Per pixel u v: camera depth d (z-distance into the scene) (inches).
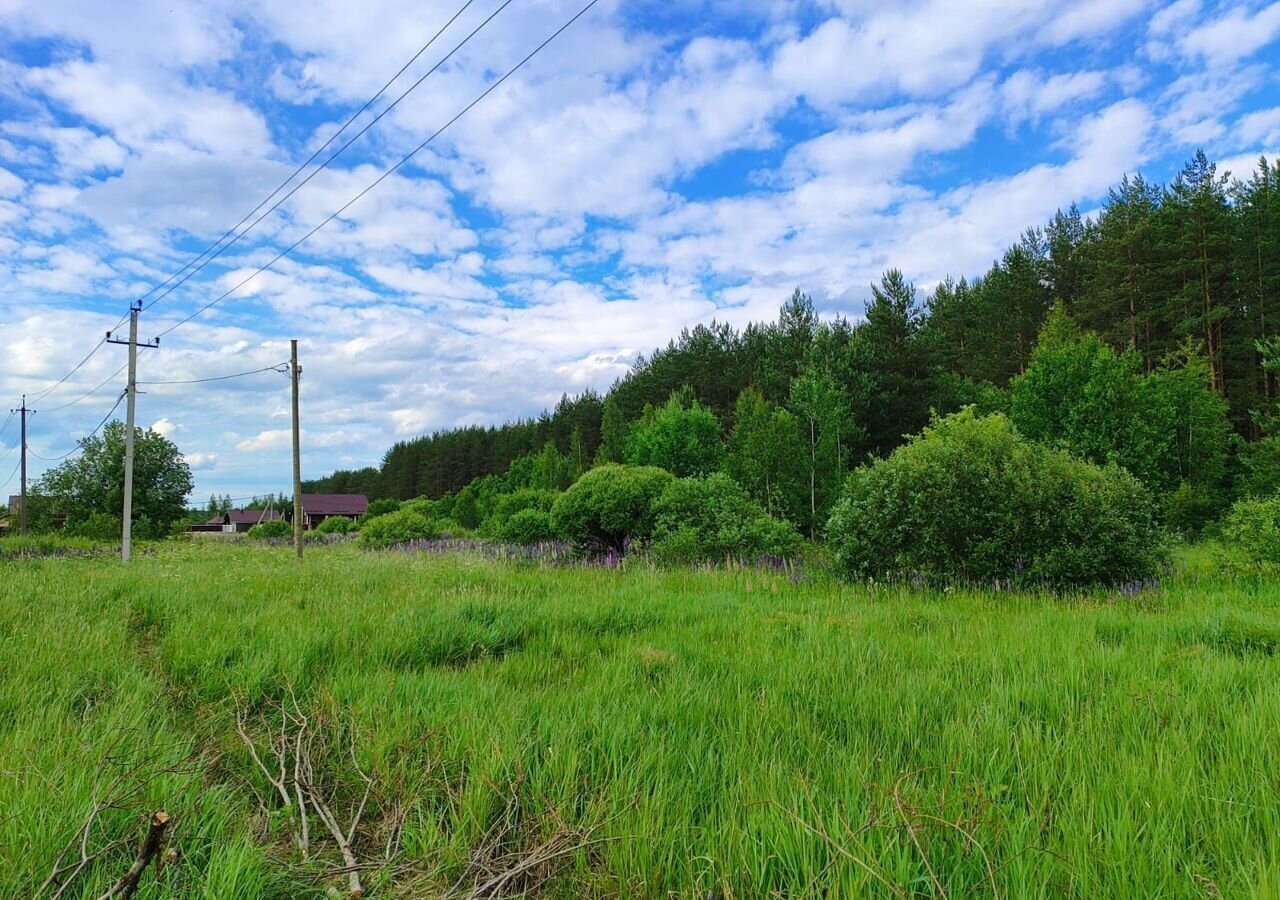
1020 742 145.1
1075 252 1550.2
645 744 154.3
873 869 97.3
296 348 916.6
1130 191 1446.9
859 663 213.8
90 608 339.9
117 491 1574.8
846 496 479.5
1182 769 130.7
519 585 422.9
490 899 108.3
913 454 449.1
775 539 559.8
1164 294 1158.3
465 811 128.5
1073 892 98.2
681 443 1274.6
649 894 107.0
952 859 105.3
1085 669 203.0
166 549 1131.9
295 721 181.3
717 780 137.0
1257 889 93.2
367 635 267.9
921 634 269.9
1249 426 1063.0
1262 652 222.4
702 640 263.1
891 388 1314.0
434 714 175.0
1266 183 1123.9
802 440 990.4
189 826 120.0
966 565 414.0
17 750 141.6
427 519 1116.5
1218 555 440.1
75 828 112.8
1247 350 1064.8
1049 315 1300.4
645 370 2450.8
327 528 2032.5
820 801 121.8
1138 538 414.6
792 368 1630.2
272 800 145.8
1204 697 174.2
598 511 649.6
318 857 122.6
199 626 281.4
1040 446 459.5
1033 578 402.6
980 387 1354.6
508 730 156.4
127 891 91.5
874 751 148.3
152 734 162.1
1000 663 212.7
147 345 889.5
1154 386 902.4
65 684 195.9
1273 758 133.3
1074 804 117.6
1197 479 882.1
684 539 554.9
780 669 209.2
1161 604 341.4
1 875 100.7
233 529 3516.2
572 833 116.2
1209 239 1096.2
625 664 221.1
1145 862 102.8
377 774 144.4
